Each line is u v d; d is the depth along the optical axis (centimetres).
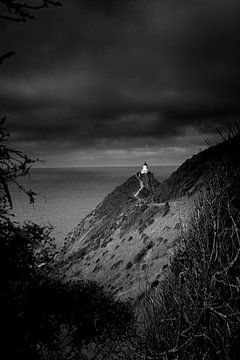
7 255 343
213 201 702
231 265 526
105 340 660
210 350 516
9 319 367
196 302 537
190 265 671
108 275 2019
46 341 443
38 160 323
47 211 14075
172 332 603
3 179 302
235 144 819
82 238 3706
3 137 319
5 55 278
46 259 450
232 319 510
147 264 1755
